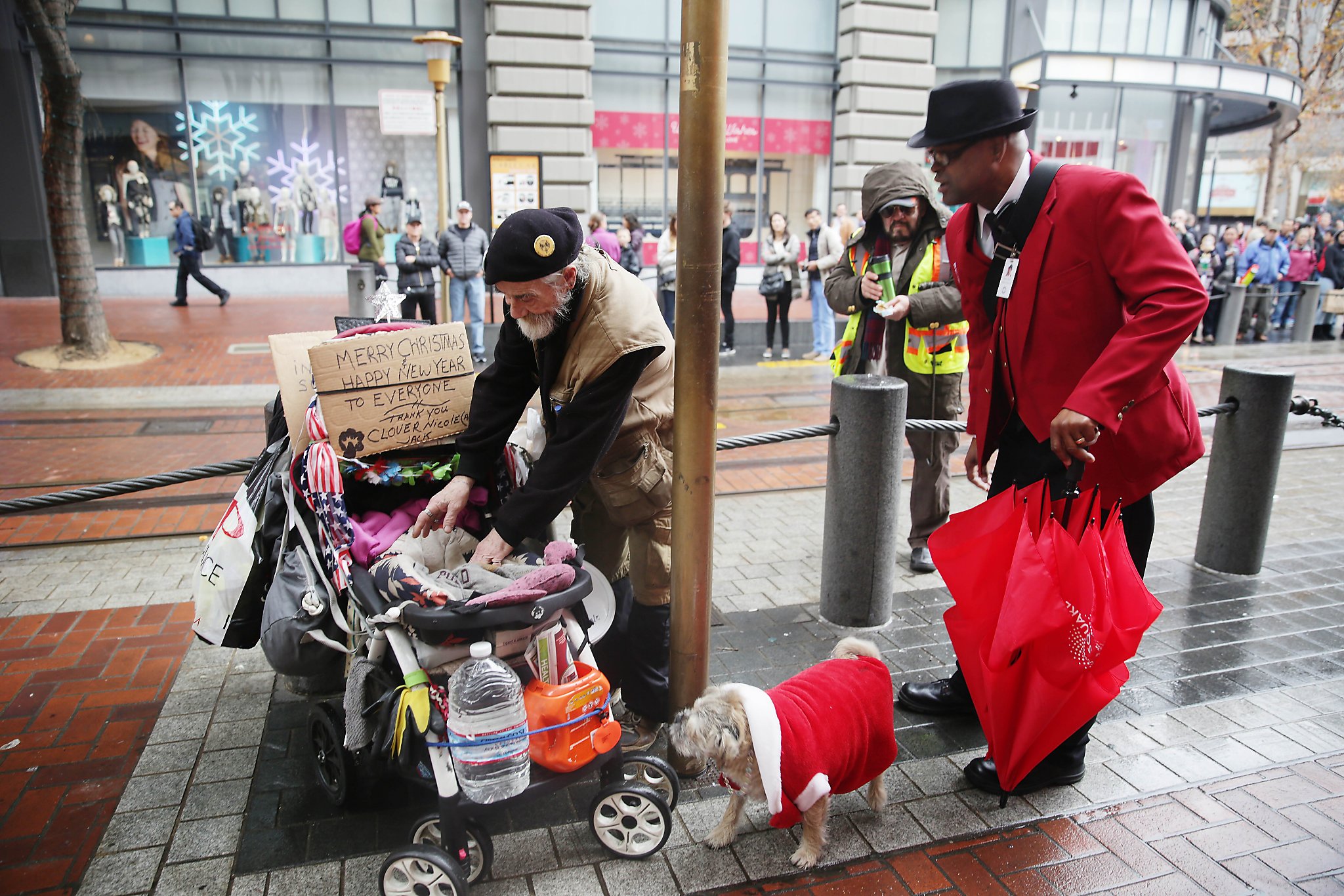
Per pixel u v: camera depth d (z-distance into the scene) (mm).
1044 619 2445
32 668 3660
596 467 2744
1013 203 2732
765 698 2387
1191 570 4879
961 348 4539
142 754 3090
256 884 2471
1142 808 2840
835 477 4023
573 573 2459
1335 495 6340
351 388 2680
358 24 16516
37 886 2463
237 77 16516
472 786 2211
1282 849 2639
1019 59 19453
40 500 3213
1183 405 2723
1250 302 15516
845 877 2531
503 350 2797
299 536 2754
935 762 3098
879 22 17547
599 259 2664
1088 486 2764
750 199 18719
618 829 2588
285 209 17281
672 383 2891
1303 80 27219
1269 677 3707
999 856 2617
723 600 4469
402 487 2924
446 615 2254
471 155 16266
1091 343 2662
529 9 14984
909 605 4406
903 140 18297
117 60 16047
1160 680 3676
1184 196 21656
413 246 11102
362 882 2480
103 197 16500
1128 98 20359
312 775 2967
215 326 13227
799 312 16203
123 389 9125
